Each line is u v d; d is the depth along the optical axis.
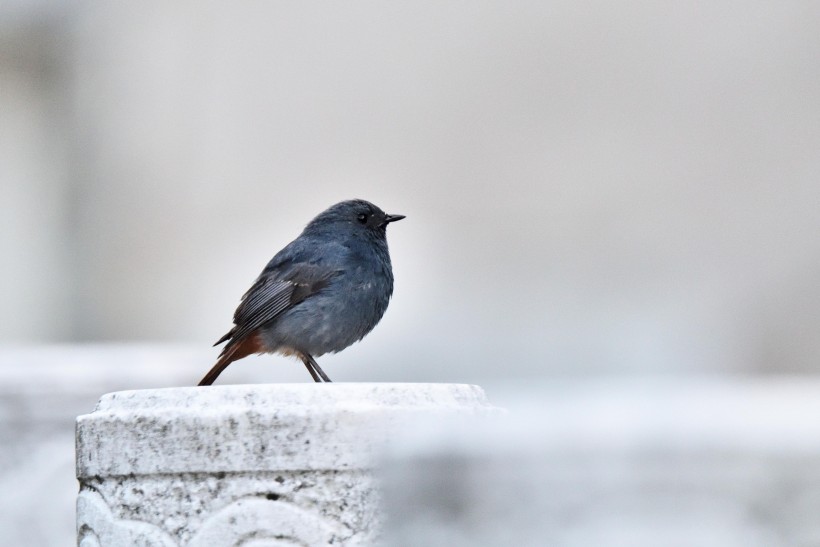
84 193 20.94
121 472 4.49
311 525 4.31
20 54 20.88
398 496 2.99
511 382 17.28
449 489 2.89
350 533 4.31
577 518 2.77
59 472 8.92
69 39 20.97
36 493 8.88
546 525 2.80
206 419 4.38
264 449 4.35
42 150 21.39
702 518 2.71
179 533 4.39
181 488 4.40
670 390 3.16
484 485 2.86
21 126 21.19
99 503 4.56
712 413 2.79
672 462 2.72
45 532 8.86
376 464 4.32
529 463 2.82
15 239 20.89
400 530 2.98
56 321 20.83
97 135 20.89
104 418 4.54
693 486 2.71
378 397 4.46
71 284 20.81
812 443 2.68
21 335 20.73
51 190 21.16
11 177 21.16
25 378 8.91
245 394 4.43
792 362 17.78
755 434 2.70
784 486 2.68
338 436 4.34
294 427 4.34
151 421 4.44
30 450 8.89
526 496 2.82
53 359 9.52
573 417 2.85
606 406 2.96
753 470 2.70
